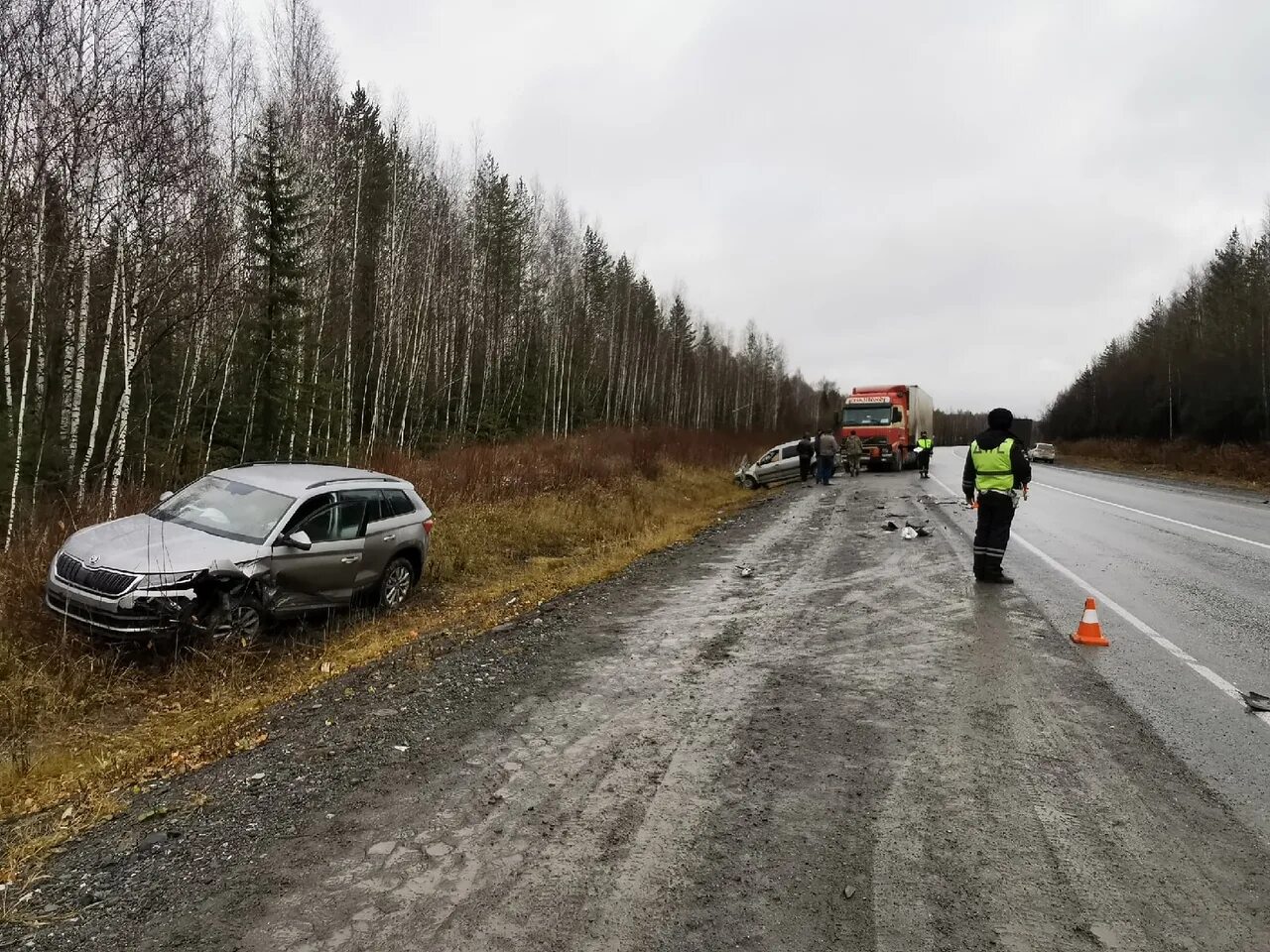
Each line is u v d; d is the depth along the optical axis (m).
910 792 3.59
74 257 12.65
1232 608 7.23
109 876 3.12
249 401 19.20
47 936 2.70
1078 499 18.95
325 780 3.92
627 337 53.00
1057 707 4.66
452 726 4.63
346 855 3.15
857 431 29.58
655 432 31.50
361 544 7.99
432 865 3.05
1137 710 4.60
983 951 2.45
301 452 19.92
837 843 3.15
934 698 4.86
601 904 2.76
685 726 4.51
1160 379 53.78
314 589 7.42
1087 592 7.96
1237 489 24.03
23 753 4.68
